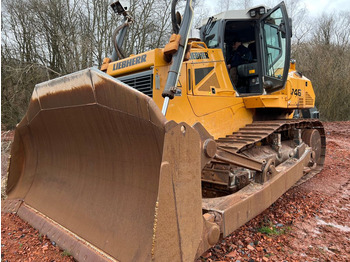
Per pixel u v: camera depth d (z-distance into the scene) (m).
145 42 17.69
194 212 2.12
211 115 3.99
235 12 4.49
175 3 3.46
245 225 3.65
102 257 2.29
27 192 3.67
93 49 16.94
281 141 5.23
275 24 4.61
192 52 3.85
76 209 2.86
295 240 3.31
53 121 3.03
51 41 17.39
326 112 21.25
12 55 16.73
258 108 4.86
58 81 2.62
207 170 3.84
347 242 3.27
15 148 3.80
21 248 2.81
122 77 3.91
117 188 2.54
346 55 22.42
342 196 4.94
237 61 4.96
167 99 2.87
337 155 8.60
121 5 4.55
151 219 2.14
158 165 2.12
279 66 4.61
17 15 17.38
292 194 4.96
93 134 2.64
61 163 3.30
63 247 2.71
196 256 2.17
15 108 16.80
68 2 17.19
